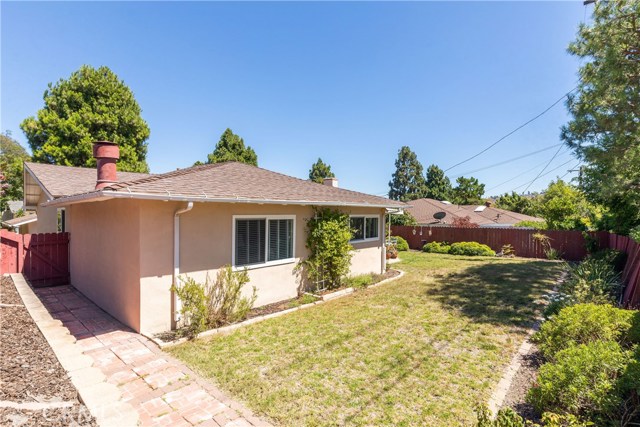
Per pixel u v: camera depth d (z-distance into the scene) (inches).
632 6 244.8
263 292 334.0
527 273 521.0
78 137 911.0
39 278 401.7
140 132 1019.3
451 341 243.6
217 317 273.1
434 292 398.9
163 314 259.3
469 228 839.7
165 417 147.7
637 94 255.4
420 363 207.0
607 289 360.5
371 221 516.1
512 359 213.3
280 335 254.2
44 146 872.9
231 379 184.5
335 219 409.4
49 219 515.5
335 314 310.3
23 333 218.8
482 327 273.7
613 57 251.0
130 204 257.0
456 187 1822.1
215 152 1250.0
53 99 924.0
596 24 268.1
